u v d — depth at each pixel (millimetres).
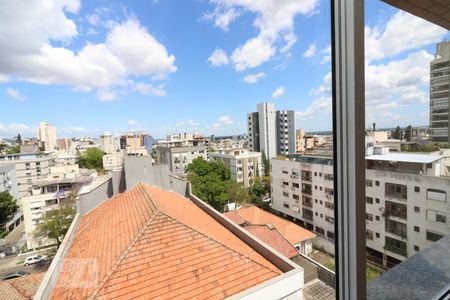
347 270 752
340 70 707
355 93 672
